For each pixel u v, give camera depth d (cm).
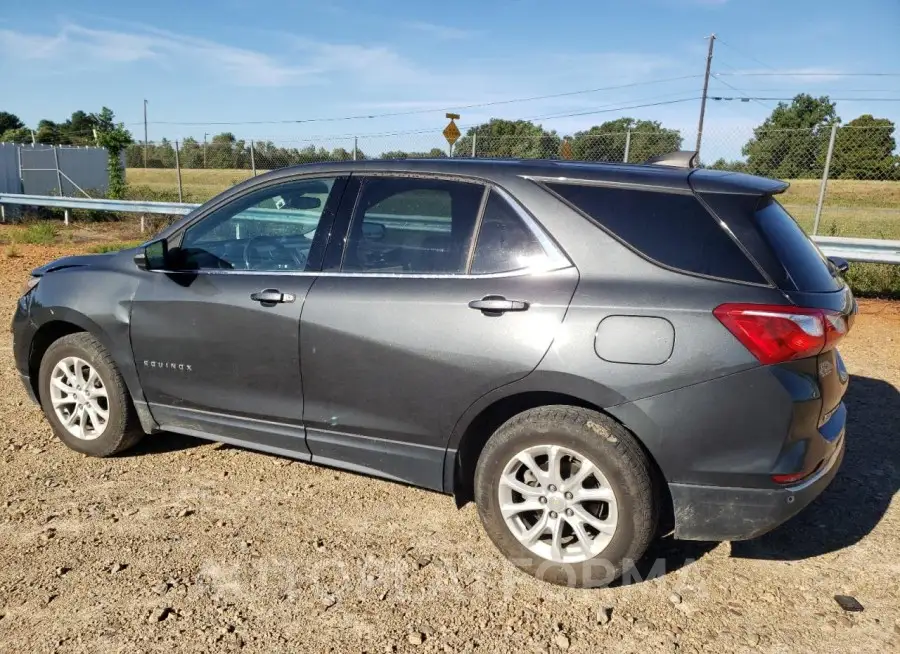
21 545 335
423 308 320
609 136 1242
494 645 271
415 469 337
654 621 285
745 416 274
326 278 349
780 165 1127
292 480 407
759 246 283
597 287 293
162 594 299
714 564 326
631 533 290
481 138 1344
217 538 343
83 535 345
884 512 374
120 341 402
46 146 2206
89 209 1925
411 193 342
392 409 332
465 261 322
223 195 399
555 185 316
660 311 281
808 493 283
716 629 281
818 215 1071
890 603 298
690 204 295
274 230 381
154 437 466
